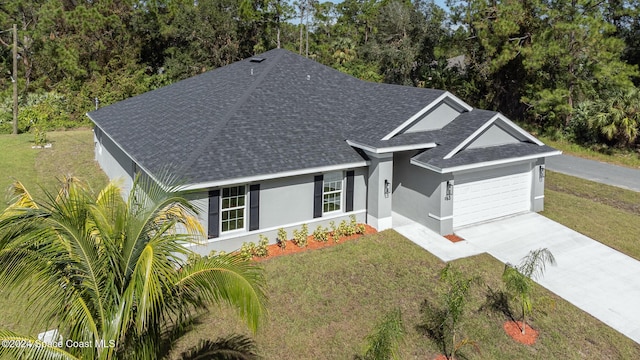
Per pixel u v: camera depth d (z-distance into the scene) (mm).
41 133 31734
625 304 12664
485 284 13352
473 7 39250
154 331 6902
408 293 12688
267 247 14812
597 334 11344
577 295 13078
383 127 17484
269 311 11570
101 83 42250
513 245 16172
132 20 47844
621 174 27438
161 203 7129
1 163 25078
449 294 10883
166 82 48875
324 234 15773
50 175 23219
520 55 38188
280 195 15445
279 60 21766
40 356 5941
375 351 8492
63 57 41812
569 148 33938
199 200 13836
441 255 15117
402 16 53344
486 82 42688
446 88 47156
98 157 25625
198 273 7020
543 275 14156
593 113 33438
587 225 18297
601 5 36656
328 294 12477
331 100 20234
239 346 10195
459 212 17719
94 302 6488
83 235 6426
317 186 16188
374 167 16812
